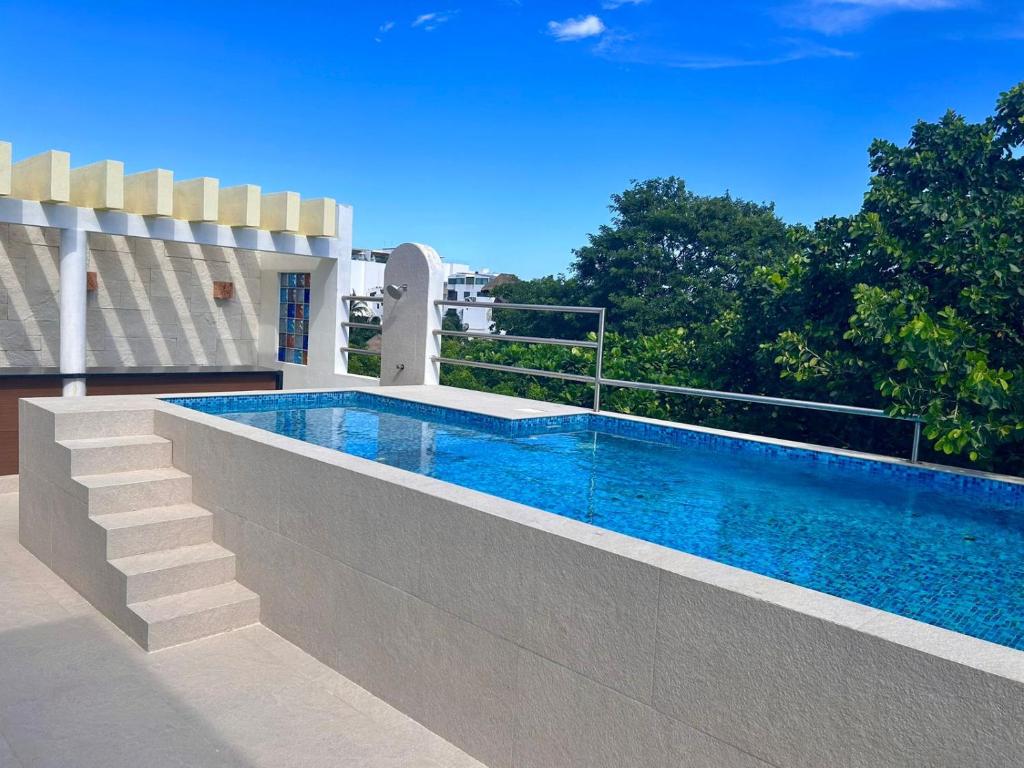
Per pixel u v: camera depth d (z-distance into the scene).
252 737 3.27
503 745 3.00
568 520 2.92
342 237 9.46
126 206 8.05
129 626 4.18
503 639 2.96
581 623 2.68
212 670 3.83
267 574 4.28
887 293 6.05
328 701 3.56
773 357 7.17
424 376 8.28
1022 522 4.24
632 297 23.59
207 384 8.98
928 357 4.98
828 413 7.04
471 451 5.73
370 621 3.60
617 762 2.60
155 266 9.75
